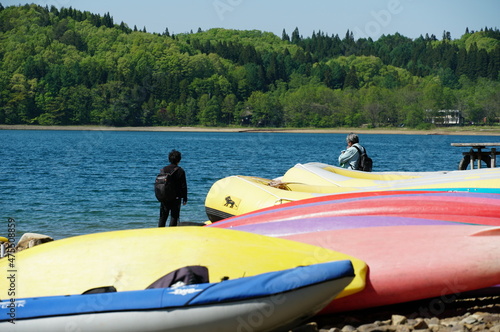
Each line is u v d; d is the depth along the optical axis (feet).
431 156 258.78
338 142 479.82
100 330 21.38
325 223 33.99
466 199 40.22
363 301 26.40
